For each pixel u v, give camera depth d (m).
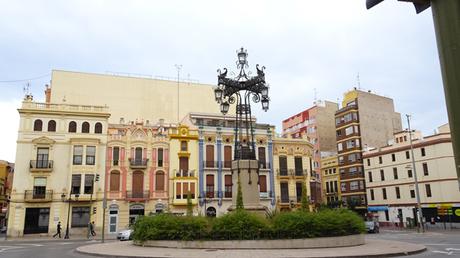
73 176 46.09
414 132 62.59
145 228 20.94
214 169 51.31
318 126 78.88
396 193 61.22
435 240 28.19
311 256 14.96
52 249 24.58
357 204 65.75
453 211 52.50
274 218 19.11
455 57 1.71
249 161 20.61
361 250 17.30
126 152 48.72
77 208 45.66
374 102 73.38
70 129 47.28
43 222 44.28
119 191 47.38
